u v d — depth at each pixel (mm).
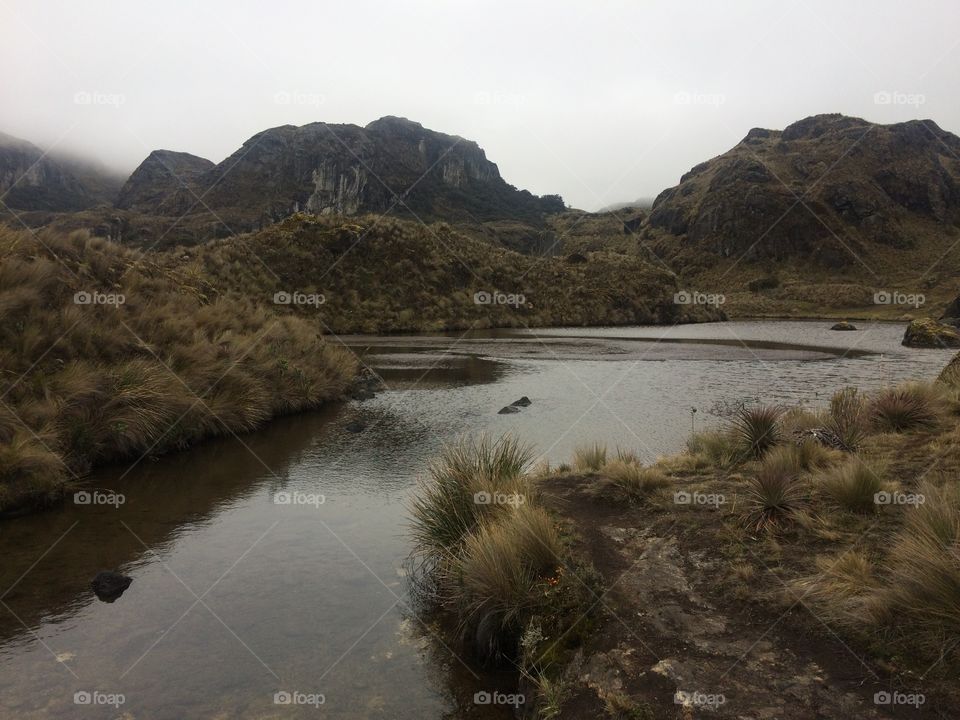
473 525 5320
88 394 8383
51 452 7117
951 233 105688
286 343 14805
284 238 41156
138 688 3615
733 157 138625
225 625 4375
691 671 3229
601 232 144125
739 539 4809
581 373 18984
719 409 12625
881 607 3361
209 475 8078
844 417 8188
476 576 4273
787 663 3189
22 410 7500
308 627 4371
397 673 3838
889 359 23328
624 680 3242
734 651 3361
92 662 3883
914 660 3031
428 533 5594
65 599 4719
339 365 15688
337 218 45906
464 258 48719
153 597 4781
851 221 105625
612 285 57000
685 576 4316
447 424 11445
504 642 4074
